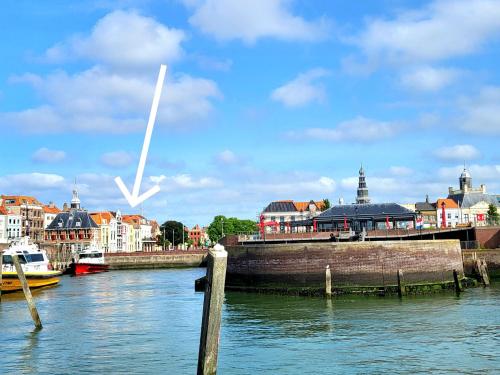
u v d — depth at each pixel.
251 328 41.53
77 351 35.47
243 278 64.56
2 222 159.38
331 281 59.62
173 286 78.38
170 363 32.22
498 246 84.19
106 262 139.00
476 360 31.58
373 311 47.72
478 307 48.28
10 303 58.94
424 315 45.06
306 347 35.12
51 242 166.12
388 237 90.25
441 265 61.06
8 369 31.62
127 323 45.09
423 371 29.72
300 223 112.50
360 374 29.38
